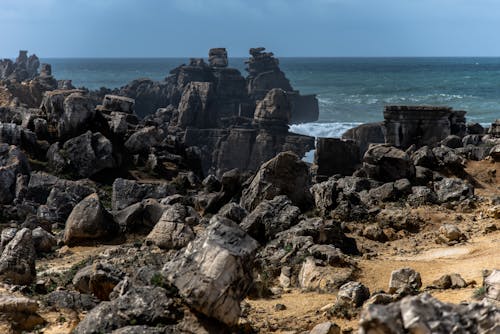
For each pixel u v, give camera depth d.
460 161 38.62
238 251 13.71
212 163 131.62
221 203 35.62
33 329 15.77
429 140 50.09
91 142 46.59
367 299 17.38
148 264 22.94
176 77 181.12
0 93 106.56
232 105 163.62
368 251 25.30
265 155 126.38
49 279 22.33
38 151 47.28
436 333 9.32
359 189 36.28
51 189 40.84
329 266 20.98
